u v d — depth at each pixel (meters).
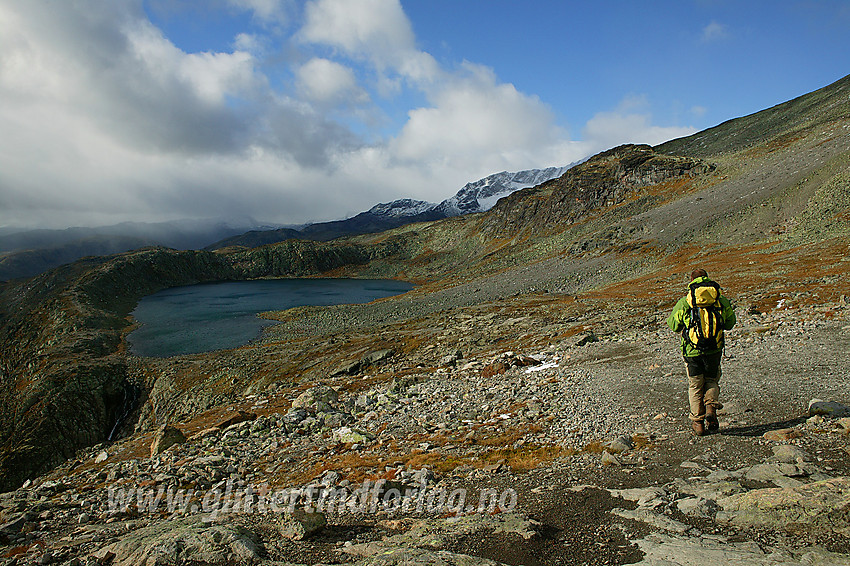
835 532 4.95
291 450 15.45
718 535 5.44
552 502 7.36
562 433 11.91
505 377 21.39
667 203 120.81
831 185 70.50
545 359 23.83
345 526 7.32
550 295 69.06
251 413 24.28
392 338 52.56
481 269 143.12
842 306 21.86
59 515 10.44
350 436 15.38
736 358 15.70
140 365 70.38
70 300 136.25
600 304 49.22
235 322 104.38
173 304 144.12
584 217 158.38
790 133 141.25
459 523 6.67
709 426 9.78
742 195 94.50
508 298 71.56
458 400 18.56
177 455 16.78
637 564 5.00
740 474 7.25
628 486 7.67
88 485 13.84
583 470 8.86
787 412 10.22
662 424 11.06
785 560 4.55
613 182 162.38
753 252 65.81
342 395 24.08
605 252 98.81
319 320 95.94
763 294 33.12
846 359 13.62
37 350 99.19
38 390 64.81
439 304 93.75
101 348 86.94
